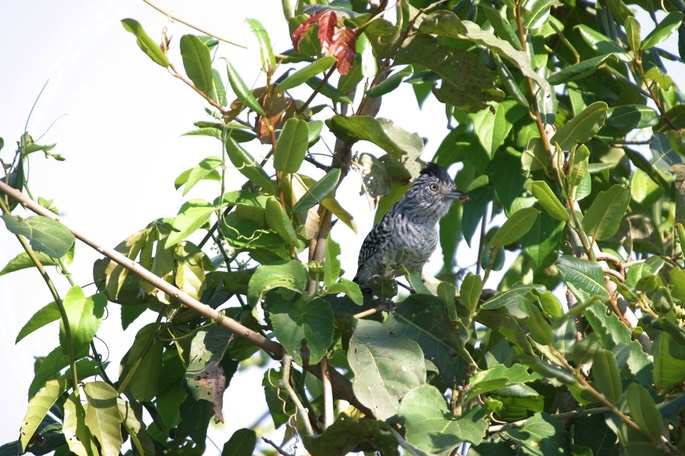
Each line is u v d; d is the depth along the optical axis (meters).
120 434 8.29
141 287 8.55
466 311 8.25
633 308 9.23
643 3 11.27
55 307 8.48
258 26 8.61
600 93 10.91
